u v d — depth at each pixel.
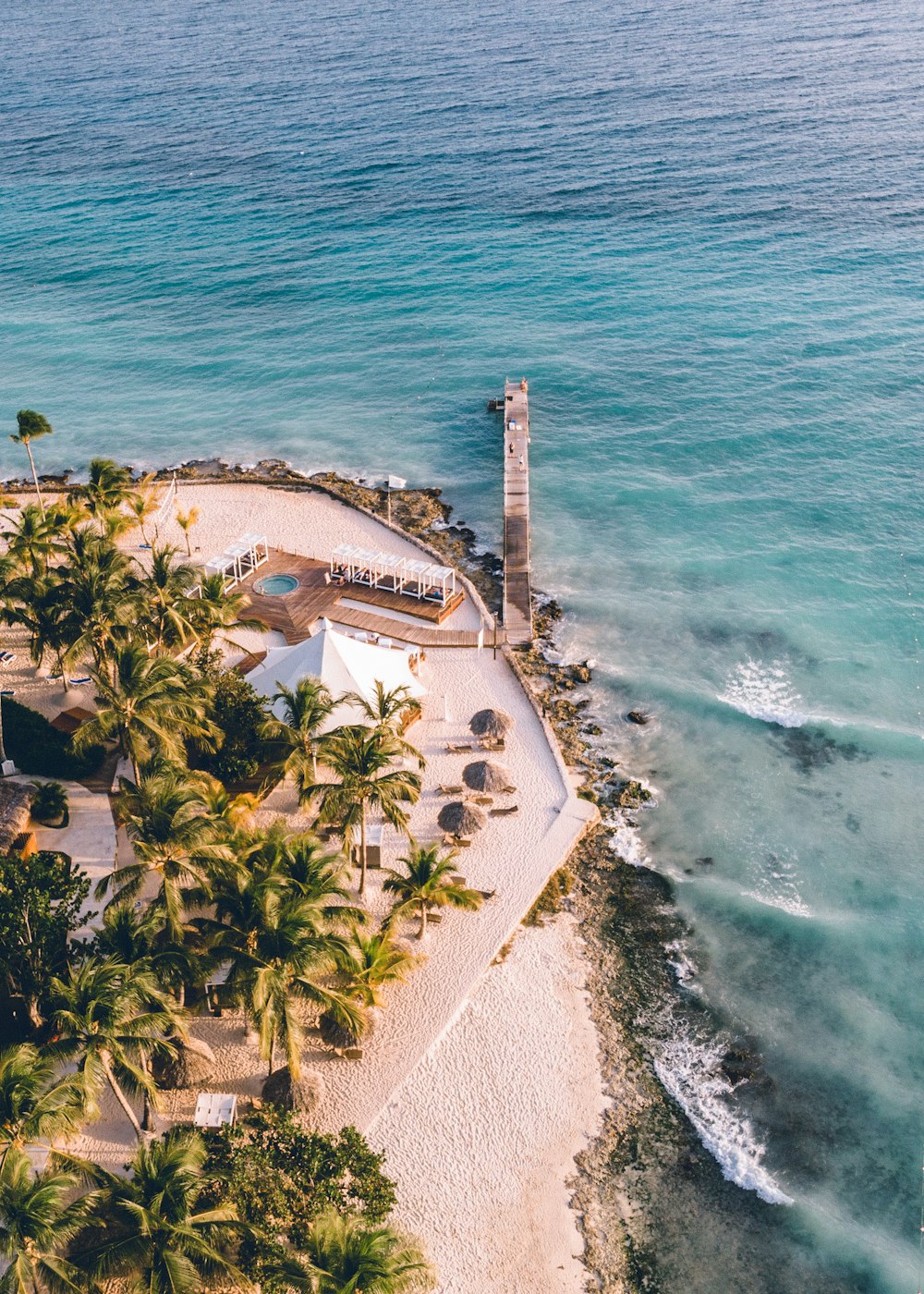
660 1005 46.09
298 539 76.62
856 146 148.00
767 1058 43.91
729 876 52.03
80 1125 33.50
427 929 48.19
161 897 40.16
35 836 51.53
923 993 46.38
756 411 92.25
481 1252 36.84
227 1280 31.34
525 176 148.75
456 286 119.44
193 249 133.00
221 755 53.78
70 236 139.00
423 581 68.25
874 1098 42.34
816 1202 38.94
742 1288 36.44
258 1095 40.81
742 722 61.38
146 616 57.47
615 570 74.81
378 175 153.75
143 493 82.81
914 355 98.06
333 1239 29.22
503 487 84.56
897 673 64.31
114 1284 34.69
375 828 52.38
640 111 172.00
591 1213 38.41
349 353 106.88
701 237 125.75
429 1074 42.34
